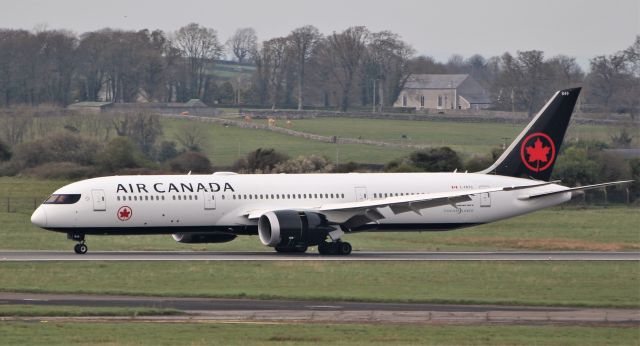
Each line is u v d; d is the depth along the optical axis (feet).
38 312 492.95
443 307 531.91
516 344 427.74
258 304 536.42
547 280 649.61
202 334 442.50
